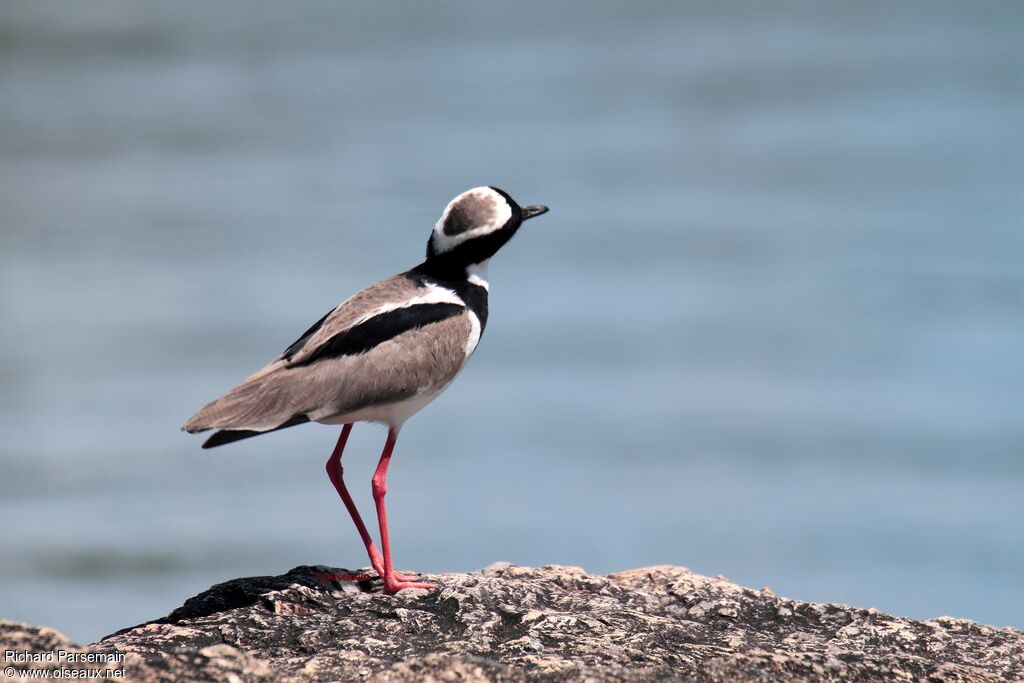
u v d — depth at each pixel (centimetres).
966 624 1410
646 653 1213
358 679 1121
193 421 1398
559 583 1485
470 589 1377
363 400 1467
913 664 1238
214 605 1356
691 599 1450
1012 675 1277
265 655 1219
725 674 1152
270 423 1420
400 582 1448
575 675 1095
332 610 1355
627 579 1555
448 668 1077
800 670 1198
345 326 1494
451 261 1606
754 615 1423
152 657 1091
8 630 1088
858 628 1382
